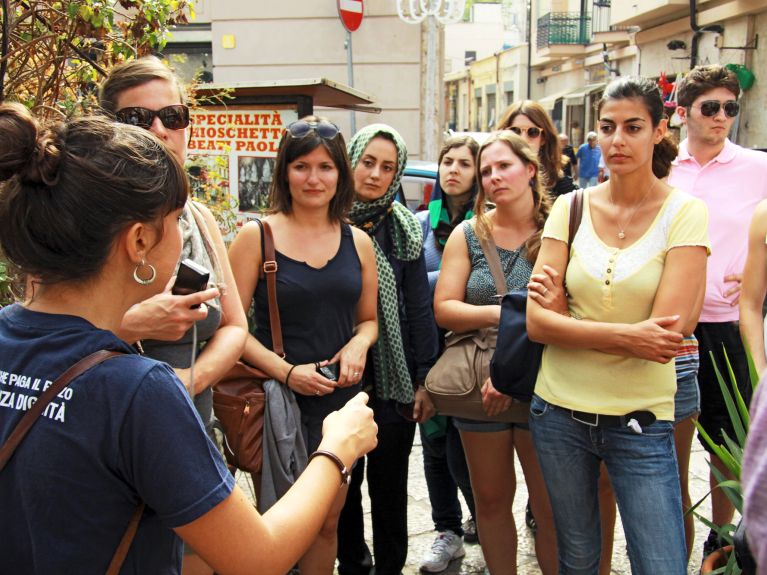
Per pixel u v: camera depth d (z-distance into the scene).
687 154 3.27
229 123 4.38
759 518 0.95
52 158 1.12
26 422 1.11
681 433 2.86
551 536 2.69
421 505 3.72
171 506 1.11
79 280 1.17
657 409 2.17
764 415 0.99
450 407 2.66
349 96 4.66
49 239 1.13
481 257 2.77
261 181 4.35
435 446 3.19
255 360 2.46
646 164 2.20
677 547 2.11
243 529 1.17
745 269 2.63
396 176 2.88
